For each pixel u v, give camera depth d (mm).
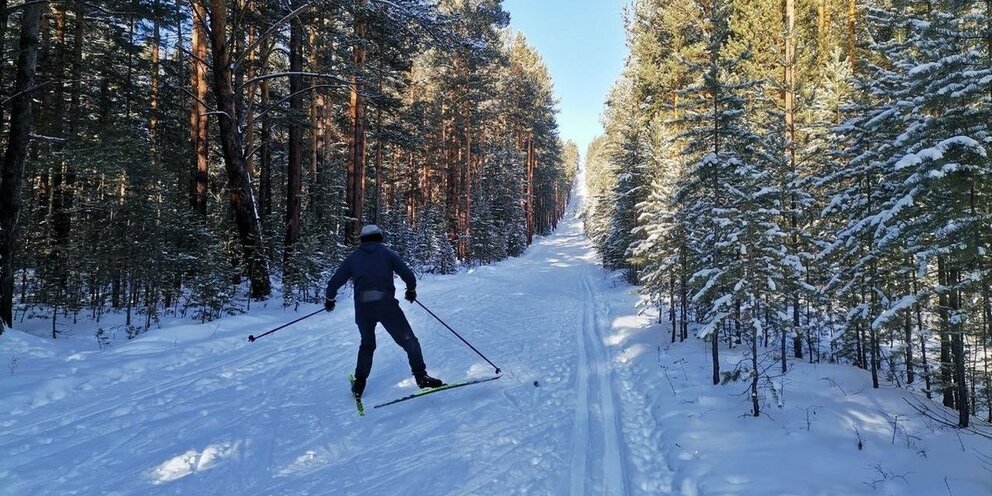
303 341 8219
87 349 7883
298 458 3980
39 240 10719
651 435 4949
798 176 9094
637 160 21578
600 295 18062
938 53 5609
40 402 5203
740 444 4500
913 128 5508
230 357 7172
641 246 11453
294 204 15938
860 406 5840
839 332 8172
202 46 16172
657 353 8273
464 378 6391
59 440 4238
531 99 45469
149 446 4133
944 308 5891
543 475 3869
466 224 34094
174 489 3461
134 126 18188
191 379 6078
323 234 16641
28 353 7074
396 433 4559
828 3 19719
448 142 34156
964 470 4102
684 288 9516
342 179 27766
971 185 5000
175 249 11180
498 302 14594
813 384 6699
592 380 6805
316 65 18641
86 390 5648
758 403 5480
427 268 28047
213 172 25328
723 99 6953
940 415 5957
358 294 5375
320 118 24734
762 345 9547
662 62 23438
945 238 5332
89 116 16750
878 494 3639
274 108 14672
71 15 16375
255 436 4367
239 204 12047
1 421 4637
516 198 47000
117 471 3701
